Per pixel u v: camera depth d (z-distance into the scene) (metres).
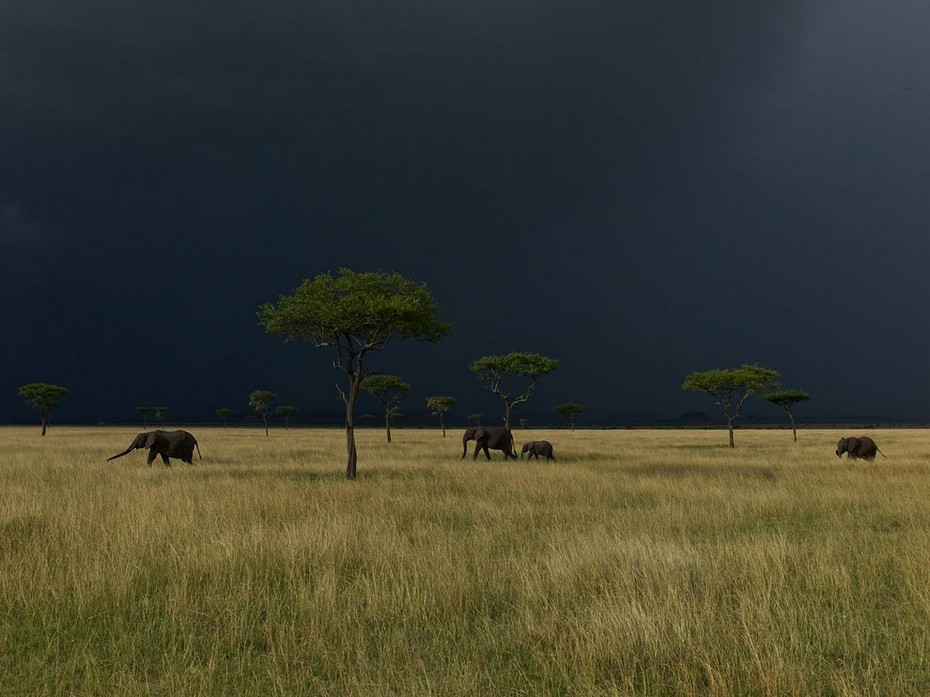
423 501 13.38
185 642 5.44
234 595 6.64
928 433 80.44
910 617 5.98
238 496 13.19
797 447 41.75
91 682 4.59
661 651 5.05
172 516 10.62
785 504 13.50
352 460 19.22
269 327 21.08
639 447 40.78
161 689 4.52
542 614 6.07
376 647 5.41
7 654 5.19
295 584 7.16
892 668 4.91
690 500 14.09
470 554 8.55
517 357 39.50
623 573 7.11
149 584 7.00
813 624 5.68
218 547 8.34
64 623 5.89
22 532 9.59
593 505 13.50
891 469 21.70
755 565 7.45
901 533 10.27
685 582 6.86
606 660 4.96
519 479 17.88
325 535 9.12
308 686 4.64
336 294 20.62
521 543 9.54
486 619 6.01
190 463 24.41
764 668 4.62
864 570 7.66
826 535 10.09
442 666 5.00
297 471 21.36
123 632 5.63
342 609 6.27
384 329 20.41
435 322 21.61
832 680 4.57
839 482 17.36
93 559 7.81
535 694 4.44
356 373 20.09
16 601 6.40
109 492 14.11
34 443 39.72
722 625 5.61
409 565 7.70
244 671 4.90
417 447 37.88
